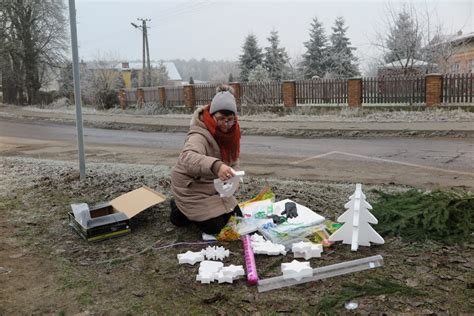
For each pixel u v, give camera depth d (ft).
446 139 38.47
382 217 12.96
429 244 11.46
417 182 21.38
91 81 116.67
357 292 9.08
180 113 84.23
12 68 129.70
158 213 15.11
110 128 64.54
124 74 210.38
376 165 26.89
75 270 10.82
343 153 32.48
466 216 12.07
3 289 9.93
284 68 148.25
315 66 150.41
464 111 54.03
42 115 91.30
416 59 90.48
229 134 12.44
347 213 11.70
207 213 12.25
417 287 9.26
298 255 11.00
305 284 9.64
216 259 11.06
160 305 8.99
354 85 62.64
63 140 47.62
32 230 13.85
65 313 8.84
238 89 74.33
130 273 10.55
